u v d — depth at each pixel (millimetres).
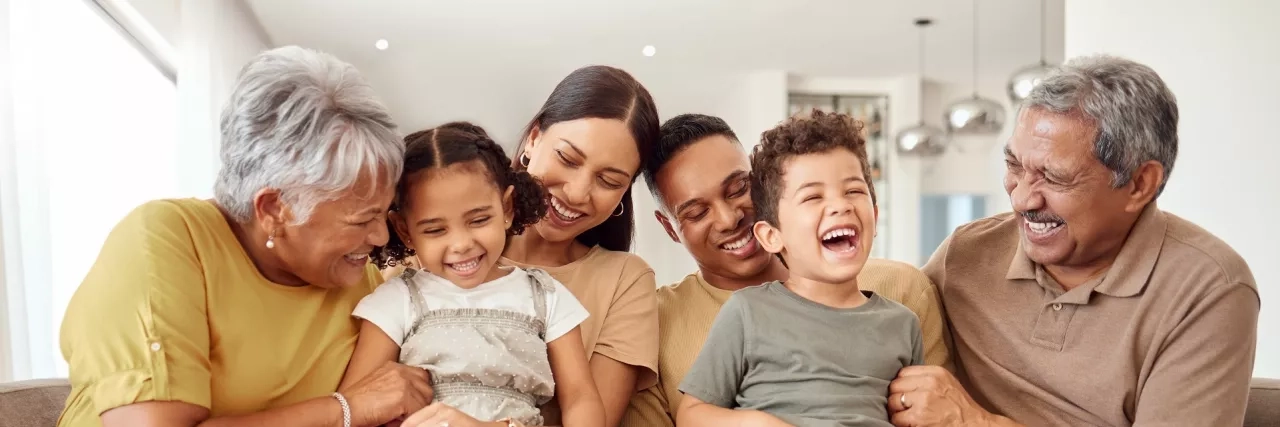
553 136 1884
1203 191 3479
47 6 3678
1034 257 1808
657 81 8516
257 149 1416
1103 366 1756
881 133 8680
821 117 1730
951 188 9141
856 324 1690
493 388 1651
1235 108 3354
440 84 8438
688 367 1965
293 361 1550
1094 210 1703
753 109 8336
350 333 1665
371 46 7379
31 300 3227
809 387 1641
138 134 5133
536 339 1707
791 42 7246
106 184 4574
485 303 1697
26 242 3215
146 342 1346
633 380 1895
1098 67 1702
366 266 1803
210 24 5004
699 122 2049
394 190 1528
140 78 5168
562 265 1981
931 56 7781
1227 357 1654
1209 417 1636
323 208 1439
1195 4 3484
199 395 1376
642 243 9141
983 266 1948
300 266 1531
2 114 2996
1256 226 3277
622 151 1873
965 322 1943
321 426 1455
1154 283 1726
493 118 9016
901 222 8648
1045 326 1825
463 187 1618
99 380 1336
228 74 5508
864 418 1593
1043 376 1824
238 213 1491
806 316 1691
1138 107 1646
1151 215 1769
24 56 3252
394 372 1567
